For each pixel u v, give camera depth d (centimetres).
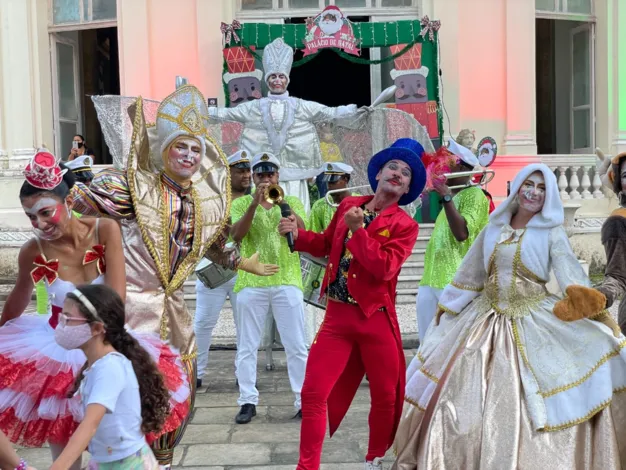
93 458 288
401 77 1063
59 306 341
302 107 802
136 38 1110
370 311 392
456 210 521
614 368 379
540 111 1309
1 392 330
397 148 411
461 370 389
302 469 386
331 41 1036
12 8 1133
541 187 402
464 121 1127
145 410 292
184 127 384
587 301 374
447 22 1113
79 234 345
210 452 470
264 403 577
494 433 368
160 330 380
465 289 423
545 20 1292
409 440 399
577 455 366
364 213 411
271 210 541
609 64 1182
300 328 541
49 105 1188
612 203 1170
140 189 382
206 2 1100
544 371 380
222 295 620
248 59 1057
